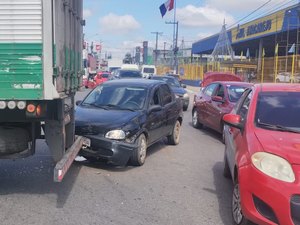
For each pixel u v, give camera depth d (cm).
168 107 1018
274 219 449
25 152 601
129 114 841
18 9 508
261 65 3528
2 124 586
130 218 552
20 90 516
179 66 7288
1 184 688
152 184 715
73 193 651
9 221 531
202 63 5747
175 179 753
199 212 584
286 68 2959
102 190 671
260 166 470
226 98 1216
